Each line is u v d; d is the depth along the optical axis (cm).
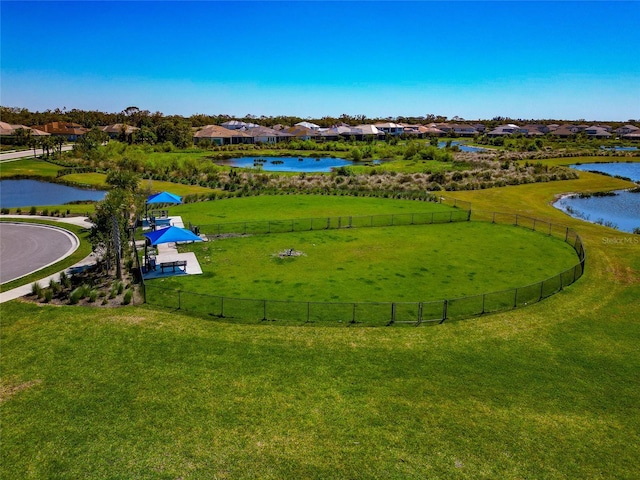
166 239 2961
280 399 1708
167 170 8100
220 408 1650
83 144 10262
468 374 1902
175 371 1864
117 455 1424
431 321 2370
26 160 9638
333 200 5703
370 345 2102
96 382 1783
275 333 2191
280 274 3058
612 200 6538
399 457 1445
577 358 2052
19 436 1491
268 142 15588
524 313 2495
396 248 3709
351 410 1658
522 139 16225
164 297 2611
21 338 2089
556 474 1395
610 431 1591
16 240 3734
